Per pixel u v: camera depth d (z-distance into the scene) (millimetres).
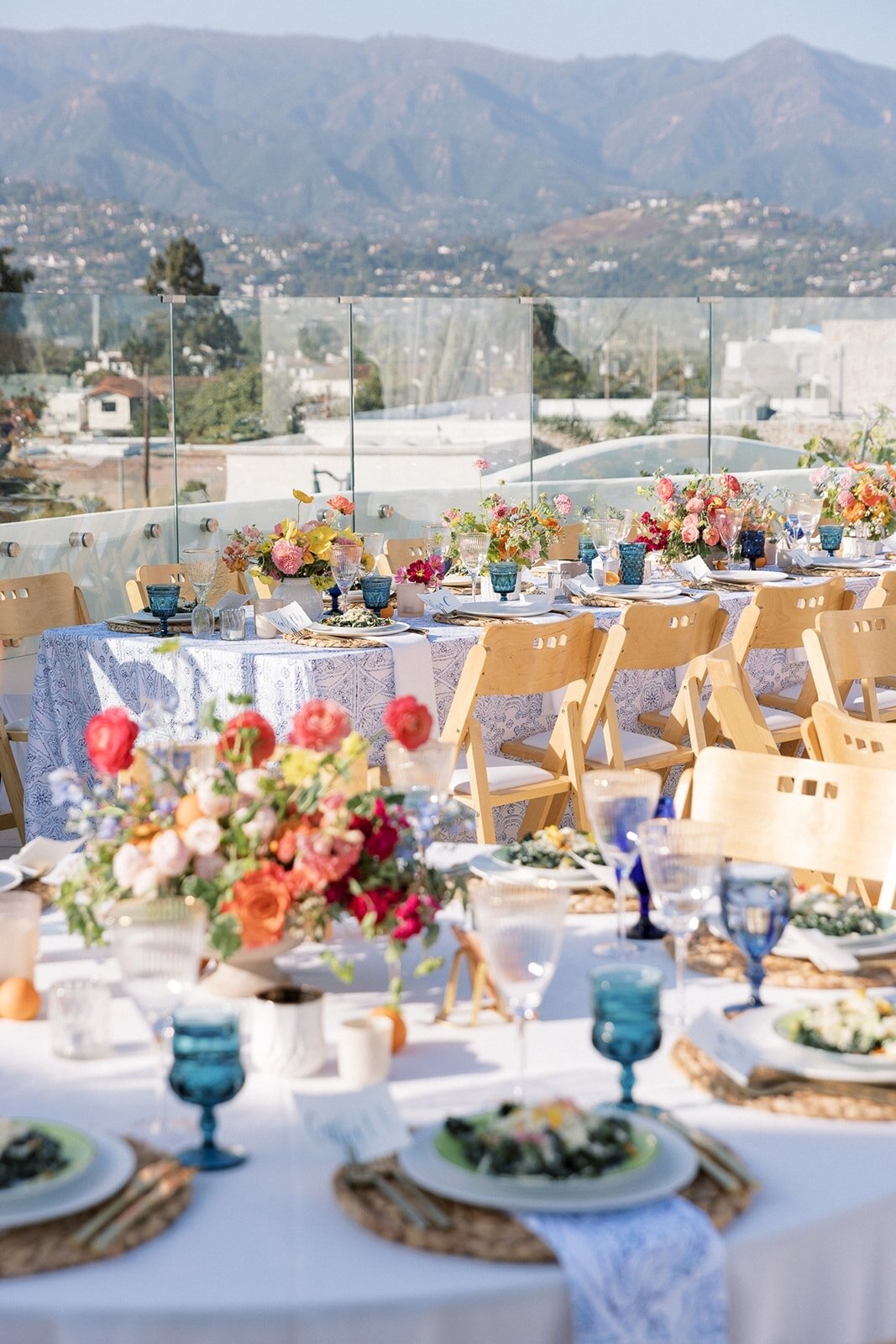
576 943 1899
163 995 1333
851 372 9359
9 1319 1062
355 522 8336
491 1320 1081
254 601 4711
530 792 4020
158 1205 1186
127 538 7625
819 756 3486
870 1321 1220
